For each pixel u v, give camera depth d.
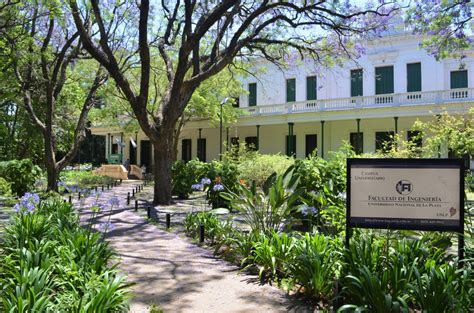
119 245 8.07
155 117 15.59
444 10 15.23
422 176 4.34
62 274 4.17
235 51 15.04
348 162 4.52
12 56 15.82
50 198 12.77
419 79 30.23
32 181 16.86
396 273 3.96
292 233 6.62
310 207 6.69
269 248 5.84
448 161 4.30
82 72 24.19
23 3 14.93
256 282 5.62
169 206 14.95
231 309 4.65
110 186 26.78
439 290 3.65
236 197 7.54
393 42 30.94
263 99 36.91
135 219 11.59
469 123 20.23
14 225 6.16
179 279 5.79
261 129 37.22
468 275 3.85
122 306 3.82
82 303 3.45
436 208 4.31
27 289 3.57
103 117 32.31
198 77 14.88
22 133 28.50
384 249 4.77
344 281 4.36
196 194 19.98
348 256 4.43
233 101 33.25
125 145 47.94
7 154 27.77
